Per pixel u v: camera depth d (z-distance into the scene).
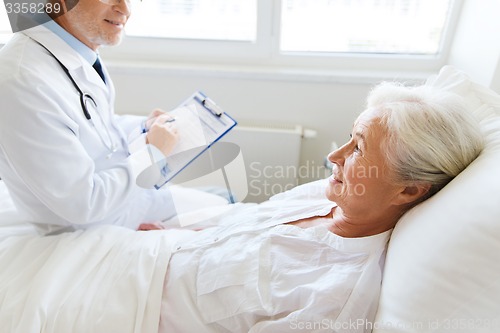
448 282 0.56
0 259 0.83
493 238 0.52
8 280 0.77
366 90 1.50
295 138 1.53
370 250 0.74
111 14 0.93
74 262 0.81
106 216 1.02
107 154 1.05
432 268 0.58
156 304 0.73
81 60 0.96
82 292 0.75
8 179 0.91
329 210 0.87
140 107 1.69
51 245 0.87
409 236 0.66
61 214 0.88
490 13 1.18
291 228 0.79
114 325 0.71
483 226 0.54
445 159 0.65
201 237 0.90
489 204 0.55
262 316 0.69
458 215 0.58
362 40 1.56
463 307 0.54
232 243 0.80
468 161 0.67
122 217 1.11
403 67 1.57
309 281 0.71
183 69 1.56
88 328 0.70
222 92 1.60
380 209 0.73
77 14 0.90
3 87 0.76
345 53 1.59
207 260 0.77
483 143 0.68
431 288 0.57
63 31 0.93
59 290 0.75
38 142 0.79
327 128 1.61
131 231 0.94
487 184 0.58
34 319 0.69
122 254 0.83
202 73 1.56
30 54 0.84
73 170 0.84
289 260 0.74
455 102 0.69
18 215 1.06
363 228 0.78
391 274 0.66
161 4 1.57
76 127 0.89
